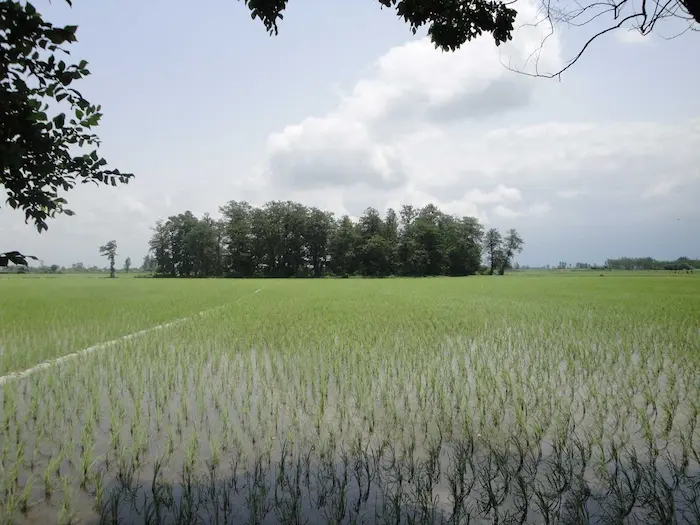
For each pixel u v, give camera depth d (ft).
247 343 33.19
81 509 12.12
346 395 21.43
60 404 19.95
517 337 35.96
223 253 320.09
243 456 15.11
